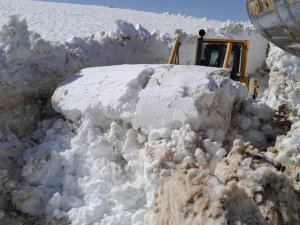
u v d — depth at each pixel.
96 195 4.66
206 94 5.09
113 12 26.02
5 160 5.14
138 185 4.64
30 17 16.98
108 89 5.43
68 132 5.42
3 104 5.54
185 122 4.92
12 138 5.38
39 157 5.02
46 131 5.53
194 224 3.51
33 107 5.92
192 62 11.96
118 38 8.22
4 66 5.66
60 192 4.83
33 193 4.71
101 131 5.32
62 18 18.20
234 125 5.50
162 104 5.06
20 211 4.64
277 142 5.06
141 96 5.19
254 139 5.41
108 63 7.72
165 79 5.38
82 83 5.76
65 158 5.04
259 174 4.08
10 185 4.77
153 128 4.97
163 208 3.95
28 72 5.99
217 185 3.65
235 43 7.79
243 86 5.53
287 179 4.18
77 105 5.43
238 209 3.52
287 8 3.80
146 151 4.73
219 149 4.79
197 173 3.82
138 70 5.57
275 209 3.92
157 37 9.04
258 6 4.22
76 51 7.06
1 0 23.20
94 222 4.39
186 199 3.67
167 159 4.54
